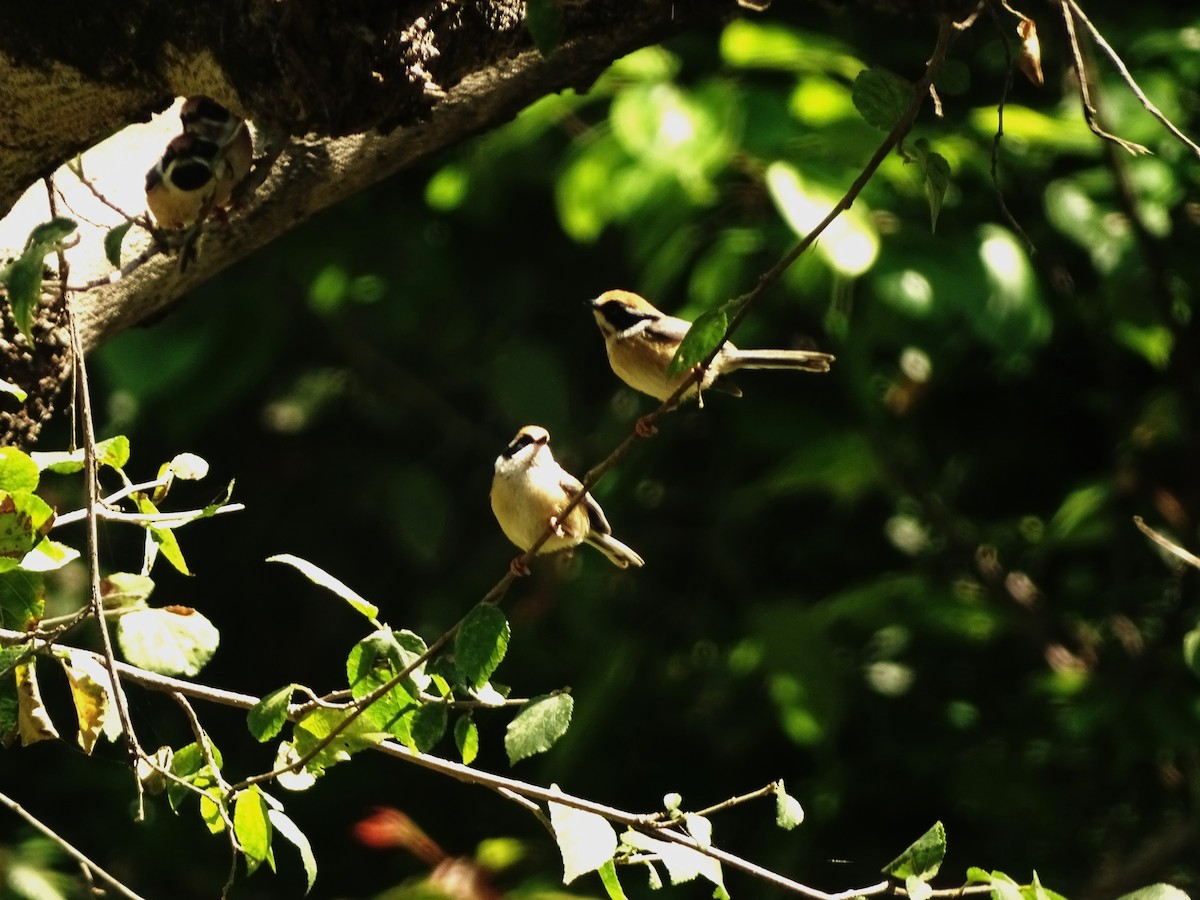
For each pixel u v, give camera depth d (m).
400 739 5.24
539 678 12.65
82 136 5.41
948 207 10.48
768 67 10.70
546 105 11.34
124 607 5.25
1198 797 11.24
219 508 5.38
